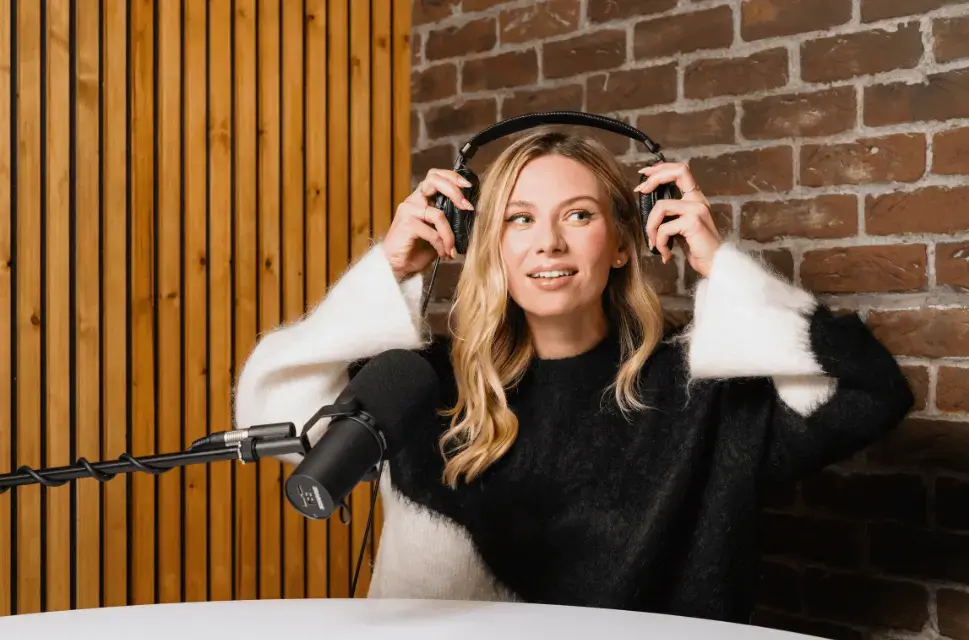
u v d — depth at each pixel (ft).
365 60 7.85
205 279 7.02
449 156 7.91
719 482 4.87
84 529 6.52
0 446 6.20
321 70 7.59
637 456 4.94
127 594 6.78
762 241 6.32
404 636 3.25
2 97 6.16
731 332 4.50
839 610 6.03
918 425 5.72
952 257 5.62
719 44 6.50
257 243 7.32
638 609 4.80
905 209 5.78
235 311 7.22
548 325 5.10
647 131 6.84
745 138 6.40
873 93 5.89
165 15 6.79
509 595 5.02
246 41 7.17
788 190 6.22
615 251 5.13
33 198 6.30
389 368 3.43
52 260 6.36
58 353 6.39
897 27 5.79
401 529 5.15
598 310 5.22
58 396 6.40
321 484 2.91
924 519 5.71
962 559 5.57
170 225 6.84
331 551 7.74
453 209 4.95
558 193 4.87
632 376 4.98
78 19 6.44
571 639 3.22
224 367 7.11
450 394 5.31
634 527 4.82
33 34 6.26
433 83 8.01
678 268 6.66
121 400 6.66
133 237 6.70
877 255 5.88
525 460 5.01
